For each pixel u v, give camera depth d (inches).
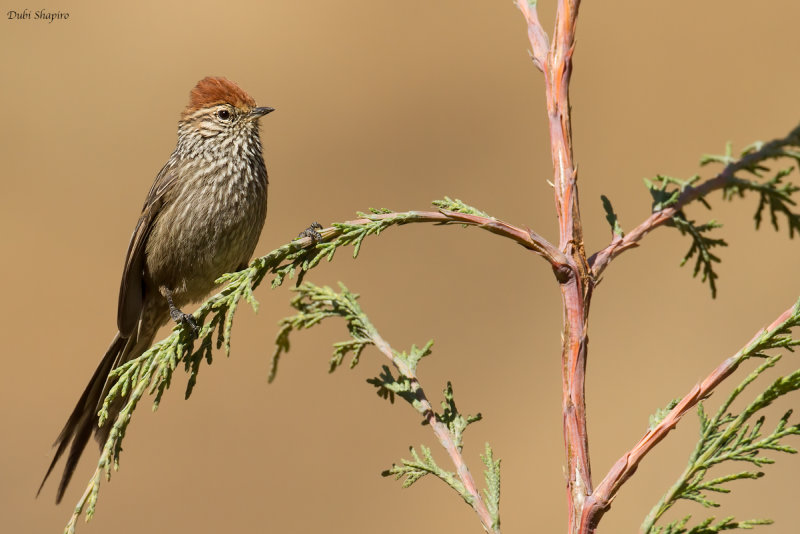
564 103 221.6
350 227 237.1
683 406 194.9
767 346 193.6
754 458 194.4
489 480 227.8
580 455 199.5
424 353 254.4
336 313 264.8
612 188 873.5
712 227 239.0
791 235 234.5
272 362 266.4
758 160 228.4
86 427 346.6
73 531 216.7
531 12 233.0
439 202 232.7
